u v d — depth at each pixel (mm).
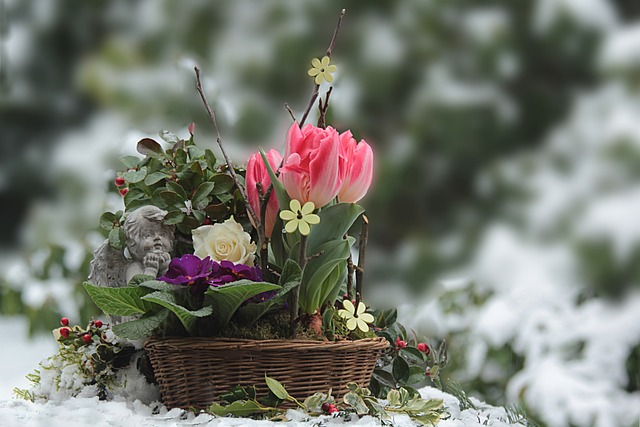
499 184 4441
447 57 4438
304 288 3121
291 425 3021
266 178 3168
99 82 4441
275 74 4449
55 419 3061
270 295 3100
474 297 4387
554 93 4590
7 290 4258
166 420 3061
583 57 4555
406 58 4391
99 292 3062
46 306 4211
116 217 3256
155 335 3104
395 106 4434
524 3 4535
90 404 3127
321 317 3137
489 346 4207
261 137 4340
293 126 3123
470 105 4281
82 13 5156
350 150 3166
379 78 4324
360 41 4379
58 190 5094
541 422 4055
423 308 4332
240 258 3158
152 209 3186
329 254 3107
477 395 4188
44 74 5340
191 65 4281
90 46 5238
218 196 3240
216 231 3166
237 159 3721
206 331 3096
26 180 5480
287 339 3086
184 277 3080
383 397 3266
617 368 4129
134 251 3182
